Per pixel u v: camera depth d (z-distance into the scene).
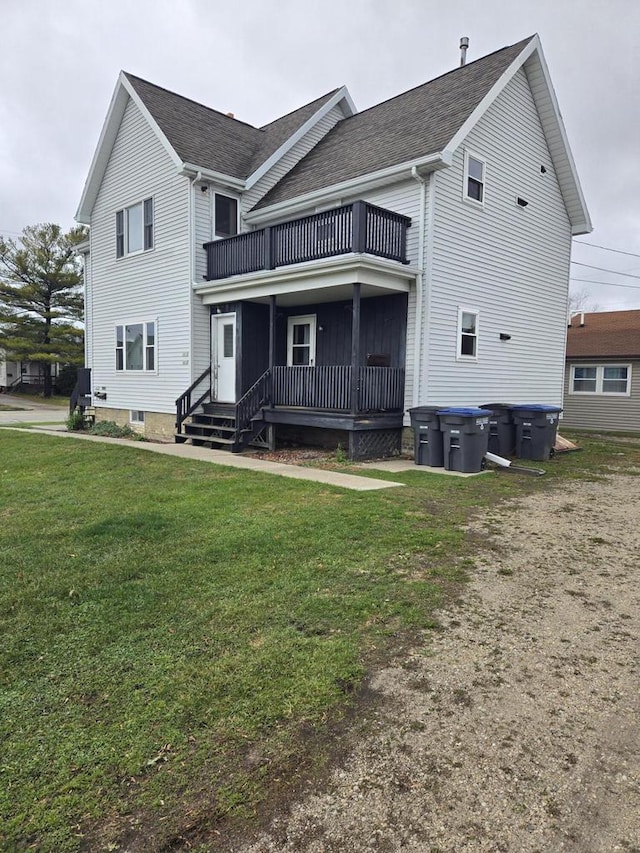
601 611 3.62
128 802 1.98
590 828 1.87
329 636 3.20
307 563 4.34
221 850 1.79
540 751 2.25
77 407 16.95
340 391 9.87
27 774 2.11
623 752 2.25
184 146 12.66
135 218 14.38
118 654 2.98
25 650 3.03
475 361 11.45
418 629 3.31
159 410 13.80
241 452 10.80
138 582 3.95
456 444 8.97
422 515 5.89
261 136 15.41
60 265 34.66
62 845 1.81
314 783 2.07
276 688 2.67
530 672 2.86
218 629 3.26
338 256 9.60
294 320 12.87
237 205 13.20
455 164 10.45
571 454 11.73
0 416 24.41
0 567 4.29
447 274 10.48
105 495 6.80
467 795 2.01
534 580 4.14
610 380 18.45
